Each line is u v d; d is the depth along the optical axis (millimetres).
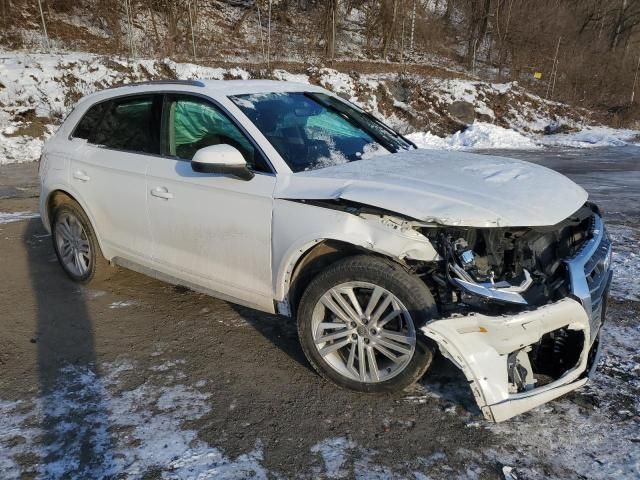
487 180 3176
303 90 4258
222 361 3537
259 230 3332
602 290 3020
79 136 4621
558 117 20172
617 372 3311
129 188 4051
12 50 18000
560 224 3051
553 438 2740
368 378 3070
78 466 2588
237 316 4188
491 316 2643
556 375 2979
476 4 25781
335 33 22859
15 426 2881
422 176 3186
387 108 18391
